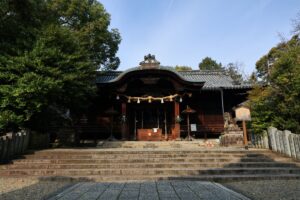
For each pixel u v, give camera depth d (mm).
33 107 13336
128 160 11461
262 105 15695
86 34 22641
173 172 9992
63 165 10852
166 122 24984
